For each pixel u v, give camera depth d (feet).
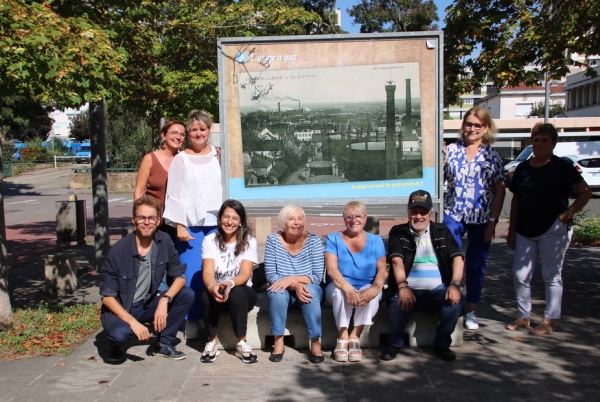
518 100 210.79
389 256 16.42
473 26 25.90
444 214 18.24
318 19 34.88
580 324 18.47
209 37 27.04
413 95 19.95
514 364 15.20
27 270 30.19
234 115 20.03
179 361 15.87
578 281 24.38
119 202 80.02
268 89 19.98
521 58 25.70
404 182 20.22
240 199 20.26
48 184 116.47
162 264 15.94
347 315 15.70
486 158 17.57
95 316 19.95
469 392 13.55
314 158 20.20
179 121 18.03
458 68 27.27
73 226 39.63
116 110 35.88
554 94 206.59
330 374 14.80
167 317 16.03
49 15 15.40
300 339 16.76
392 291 16.53
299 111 20.04
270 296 15.72
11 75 14.52
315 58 19.90
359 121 20.07
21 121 128.26
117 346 15.57
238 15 28.12
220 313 16.26
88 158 166.81
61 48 15.17
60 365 15.51
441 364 15.34
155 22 26.27
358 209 16.10
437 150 20.02
